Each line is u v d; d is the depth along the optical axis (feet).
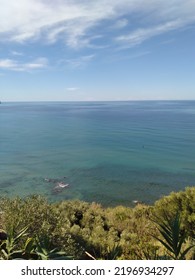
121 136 344.28
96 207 61.52
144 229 40.27
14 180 152.25
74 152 240.12
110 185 142.51
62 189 136.26
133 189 135.95
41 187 139.33
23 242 20.02
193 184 146.61
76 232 37.09
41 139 319.68
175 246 13.65
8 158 213.05
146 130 403.95
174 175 164.04
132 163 196.24
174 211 35.12
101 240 37.45
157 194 129.49
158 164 192.44
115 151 244.63
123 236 40.45
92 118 637.71
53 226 30.96
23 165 189.57
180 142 293.23
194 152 236.84
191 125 467.11
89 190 134.31
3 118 644.69
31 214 30.07
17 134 362.53
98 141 305.53
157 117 647.56
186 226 28.94
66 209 55.57
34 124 498.69
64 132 385.09
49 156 222.07
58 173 167.94
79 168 181.57
